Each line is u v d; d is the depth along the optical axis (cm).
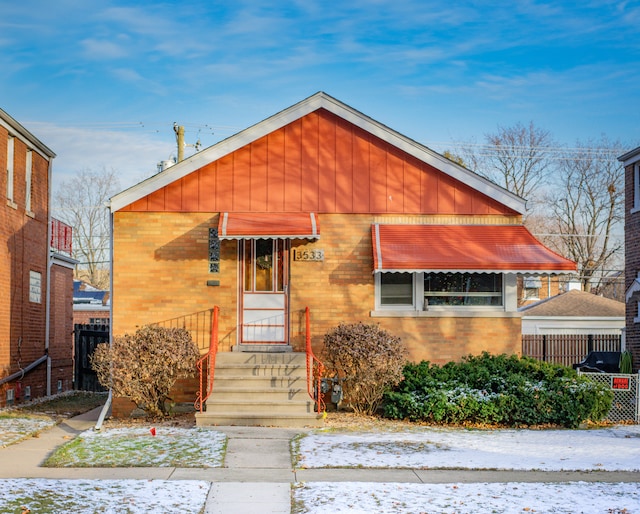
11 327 2078
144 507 939
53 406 2081
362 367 1603
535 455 1277
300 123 1816
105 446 1309
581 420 1611
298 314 1784
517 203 1823
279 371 1669
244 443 1341
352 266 1797
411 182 1820
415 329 1789
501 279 1823
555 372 1691
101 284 5947
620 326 3519
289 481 1089
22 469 1153
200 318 1773
